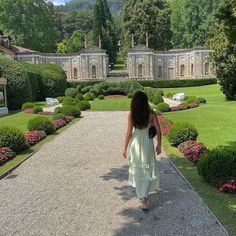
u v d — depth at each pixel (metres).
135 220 5.84
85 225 5.71
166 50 74.31
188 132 11.88
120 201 6.79
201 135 14.41
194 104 25.73
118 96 45.84
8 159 10.73
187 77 70.69
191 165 9.43
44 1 71.88
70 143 13.49
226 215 5.89
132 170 6.39
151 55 68.00
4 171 9.30
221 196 6.82
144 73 68.44
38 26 69.50
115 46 102.81
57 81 44.34
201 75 67.75
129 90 46.84
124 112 26.20
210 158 7.54
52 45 75.69
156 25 73.94
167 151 11.34
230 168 7.29
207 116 20.03
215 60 29.98
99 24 90.44
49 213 6.26
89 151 11.91
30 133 14.12
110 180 8.30
